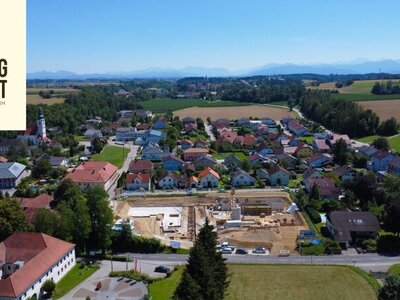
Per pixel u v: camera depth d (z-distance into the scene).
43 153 161.00
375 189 99.44
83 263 74.75
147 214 99.00
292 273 69.75
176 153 160.38
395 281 55.97
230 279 67.69
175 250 80.12
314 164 139.38
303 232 84.50
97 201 79.31
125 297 63.50
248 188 117.69
